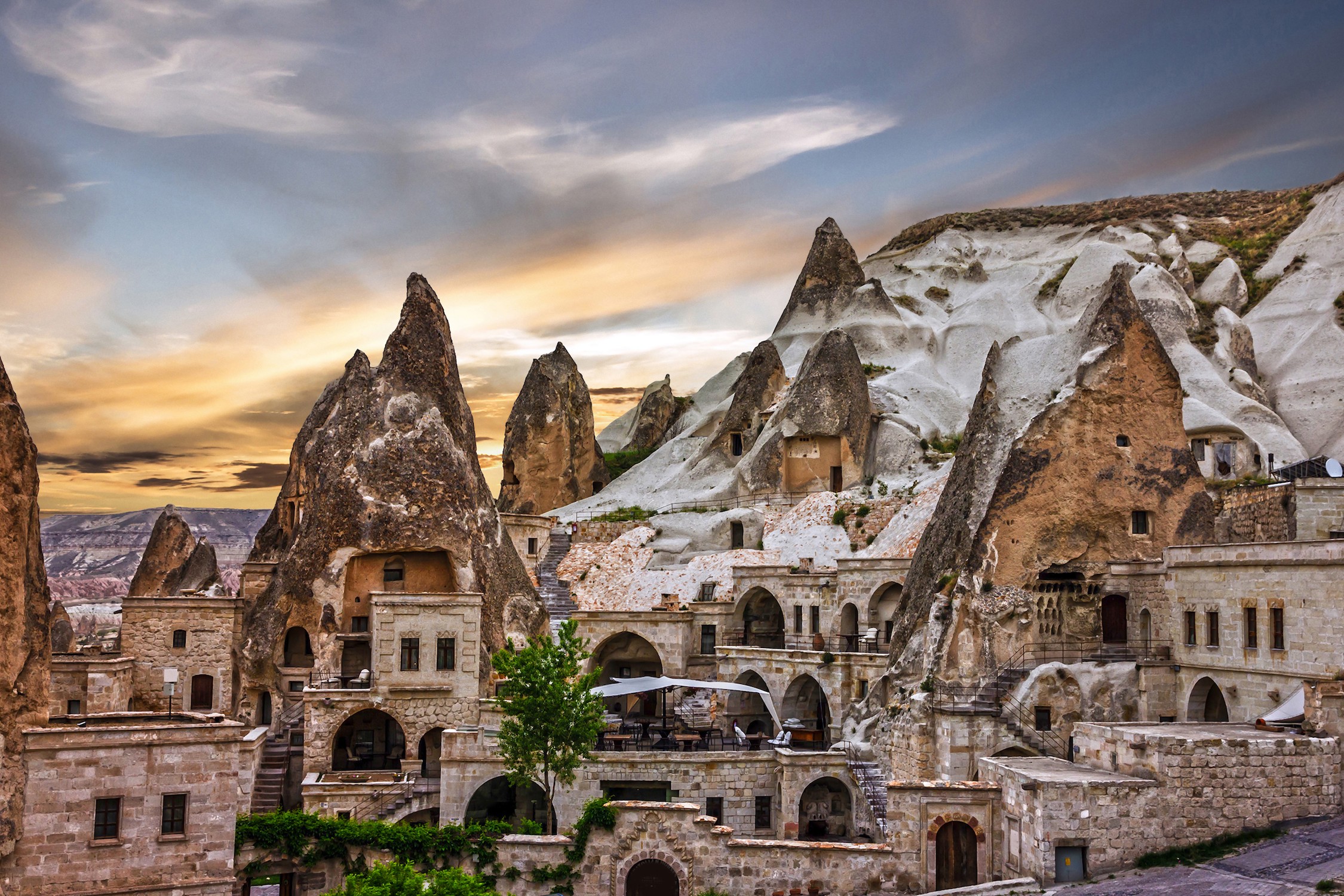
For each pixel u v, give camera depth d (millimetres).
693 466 103125
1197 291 136000
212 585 88688
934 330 122375
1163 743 38469
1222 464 92125
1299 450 97375
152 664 67500
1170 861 37438
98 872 40500
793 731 64500
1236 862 36312
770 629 77250
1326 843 36188
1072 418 60062
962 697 54219
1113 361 61031
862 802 54250
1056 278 136625
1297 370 116125
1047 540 58938
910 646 59250
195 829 41812
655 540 88312
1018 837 39906
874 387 103312
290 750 61719
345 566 68750
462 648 61219
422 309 76188
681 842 43156
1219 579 48812
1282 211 158500
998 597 57000
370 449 70938
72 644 85438
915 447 92062
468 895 37188
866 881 42281
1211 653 49094
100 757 40812
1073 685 52688
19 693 40344
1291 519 61812
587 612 75938
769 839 45062
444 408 74562
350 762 62156
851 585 70062
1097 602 58125
